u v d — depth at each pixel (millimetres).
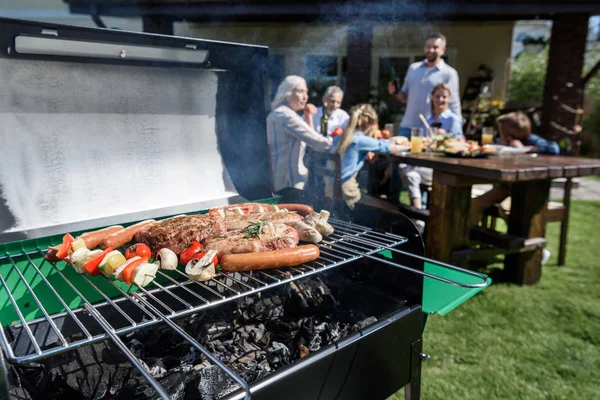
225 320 2055
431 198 4109
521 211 4184
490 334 3326
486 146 4398
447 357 3012
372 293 2172
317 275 2352
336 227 2186
